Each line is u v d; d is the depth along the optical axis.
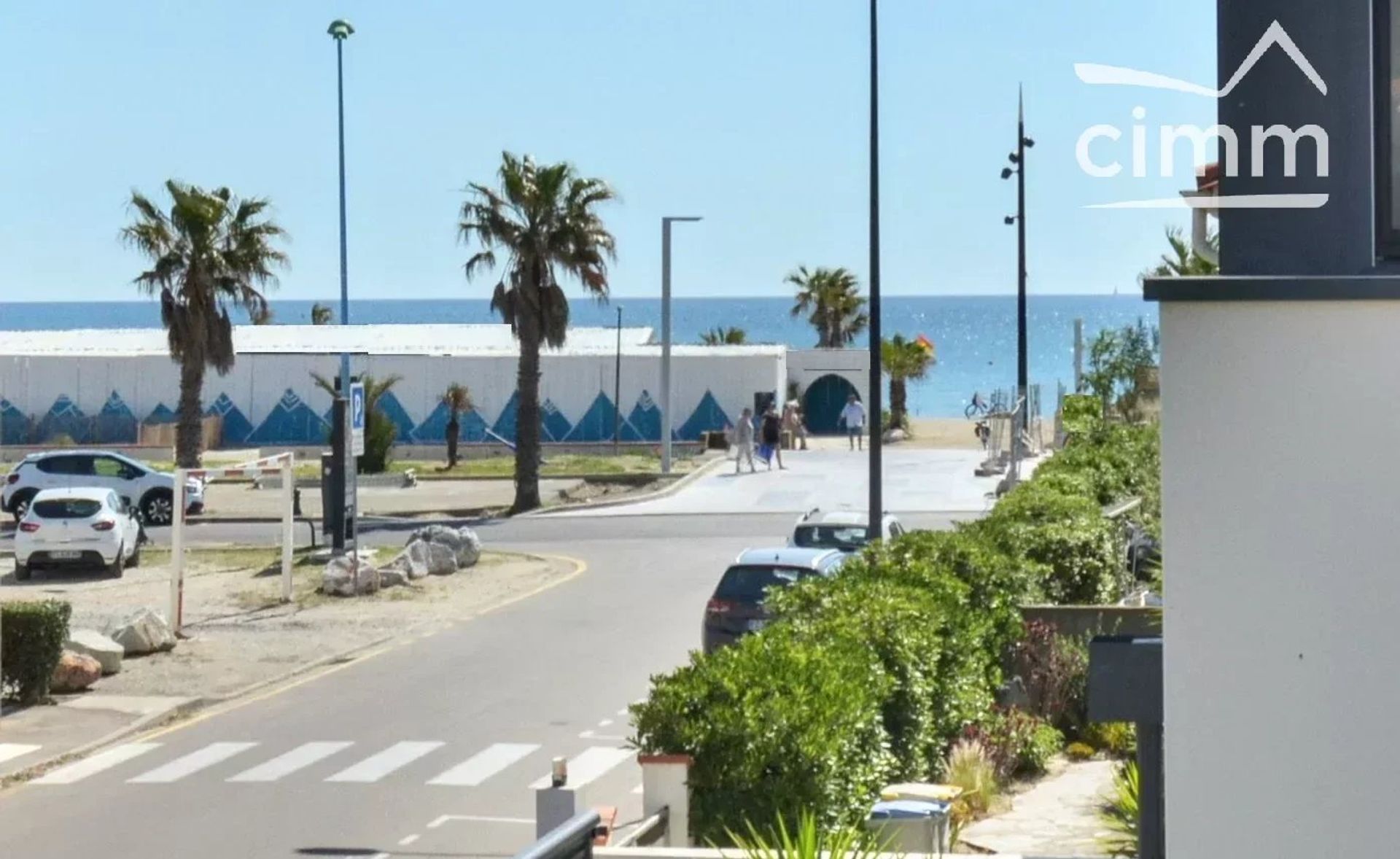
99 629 33.81
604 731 23.92
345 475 41.28
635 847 11.96
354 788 20.31
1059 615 23.89
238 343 83.62
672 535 52.62
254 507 62.31
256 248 60.59
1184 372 6.54
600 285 60.53
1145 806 7.75
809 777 13.32
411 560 42.88
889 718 17.08
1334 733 6.46
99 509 43.53
